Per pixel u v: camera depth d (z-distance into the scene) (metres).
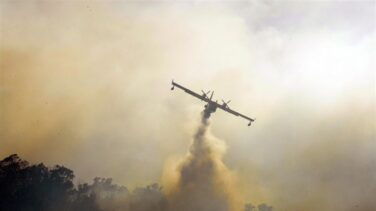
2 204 81.31
